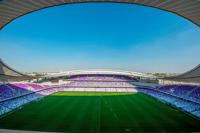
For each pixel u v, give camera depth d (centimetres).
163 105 4003
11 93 4472
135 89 6856
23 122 2659
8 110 3372
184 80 5809
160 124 2612
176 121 2762
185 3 2670
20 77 6328
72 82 7856
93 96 5412
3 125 2512
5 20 3288
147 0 2762
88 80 8169
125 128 2447
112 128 2448
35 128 2406
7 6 2800
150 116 3059
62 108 3644
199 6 2691
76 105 3972
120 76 8850
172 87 5738
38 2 2769
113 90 6756
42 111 3366
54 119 2838
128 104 4138
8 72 5366
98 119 2859
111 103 4256
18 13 3055
